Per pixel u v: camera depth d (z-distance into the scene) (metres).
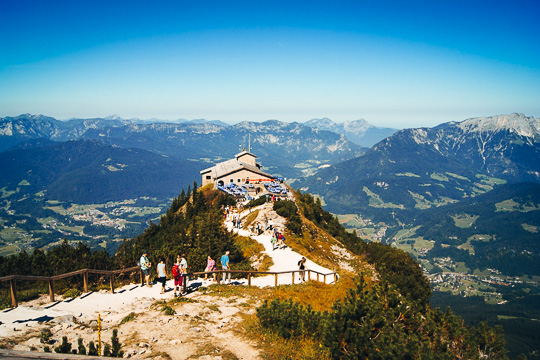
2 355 9.27
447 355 16.67
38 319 16.41
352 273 42.31
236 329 16.69
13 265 26.97
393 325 16.20
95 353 11.55
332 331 14.59
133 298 22.53
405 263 51.22
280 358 13.91
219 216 66.31
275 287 27.05
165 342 14.32
